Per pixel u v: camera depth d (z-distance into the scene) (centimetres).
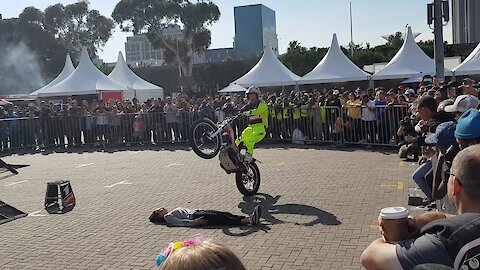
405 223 226
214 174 1170
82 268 584
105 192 1031
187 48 6531
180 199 922
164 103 2031
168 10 6334
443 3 1525
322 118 1597
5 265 609
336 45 2561
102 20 7806
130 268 575
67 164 1494
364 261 226
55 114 1945
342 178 1026
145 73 6391
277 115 1714
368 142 1489
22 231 765
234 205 854
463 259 189
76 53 7725
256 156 1432
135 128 1892
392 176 1013
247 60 6300
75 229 759
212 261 144
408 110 1353
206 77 6244
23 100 3447
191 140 907
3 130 1873
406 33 2520
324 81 2420
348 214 745
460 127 353
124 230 735
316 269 536
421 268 196
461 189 218
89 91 2492
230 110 1709
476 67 2242
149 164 1397
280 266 550
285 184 1002
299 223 715
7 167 1339
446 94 1006
